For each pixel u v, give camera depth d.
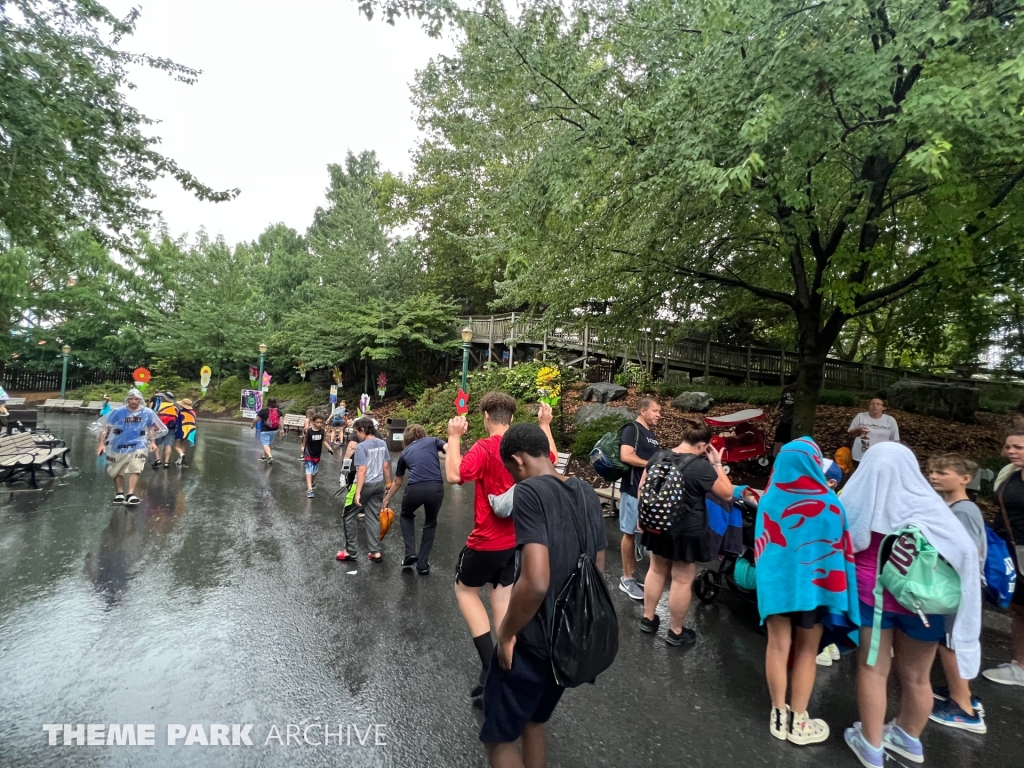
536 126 9.41
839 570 3.03
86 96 7.10
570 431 13.74
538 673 2.19
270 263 47.75
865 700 3.01
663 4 7.82
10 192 6.70
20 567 5.76
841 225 8.60
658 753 3.07
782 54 5.95
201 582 5.44
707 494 4.70
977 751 3.20
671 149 6.87
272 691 3.57
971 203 6.92
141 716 3.26
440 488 5.86
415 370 25.89
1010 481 3.99
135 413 8.72
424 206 27.77
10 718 3.21
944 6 6.25
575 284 10.23
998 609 5.28
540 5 7.92
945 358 19.50
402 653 4.11
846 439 11.82
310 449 9.77
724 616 5.12
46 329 35.50
